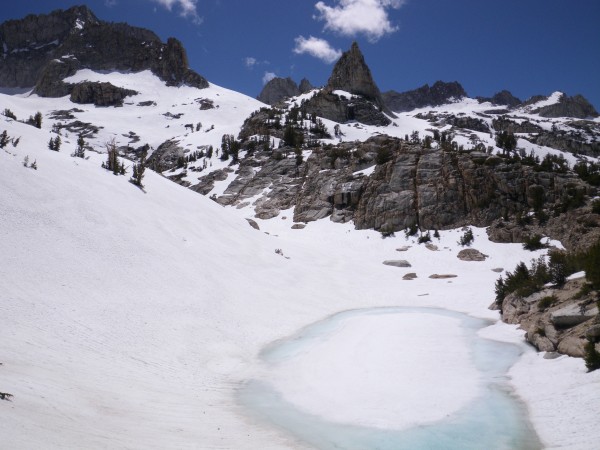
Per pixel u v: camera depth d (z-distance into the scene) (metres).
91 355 14.94
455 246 48.50
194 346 18.72
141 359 16.03
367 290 35.16
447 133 155.62
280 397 14.17
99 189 31.02
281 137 107.50
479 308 28.14
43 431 8.02
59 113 187.75
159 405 12.30
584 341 14.38
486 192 52.91
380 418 12.12
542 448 9.86
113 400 11.70
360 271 42.28
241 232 42.84
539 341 17.11
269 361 18.31
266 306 26.83
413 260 46.84
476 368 16.00
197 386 14.91
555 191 50.75
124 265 24.06
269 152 94.06
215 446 9.94
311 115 126.94
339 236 56.44
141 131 174.12
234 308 24.88
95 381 12.81
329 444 10.67
